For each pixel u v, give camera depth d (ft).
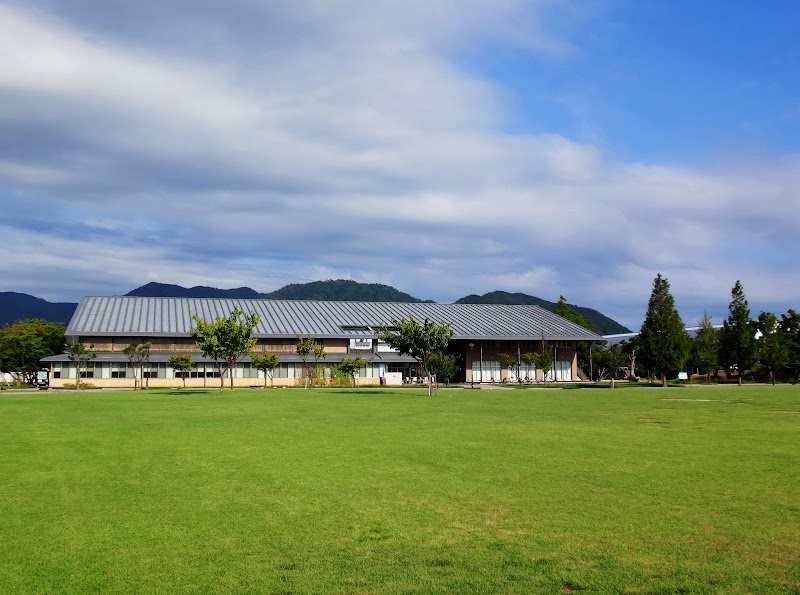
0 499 44.80
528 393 202.69
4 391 225.76
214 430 85.66
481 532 36.70
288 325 320.91
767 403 146.00
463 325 344.28
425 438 76.95
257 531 37.01
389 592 27.94
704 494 45.91
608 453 64.85
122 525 38.29
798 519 39.19
